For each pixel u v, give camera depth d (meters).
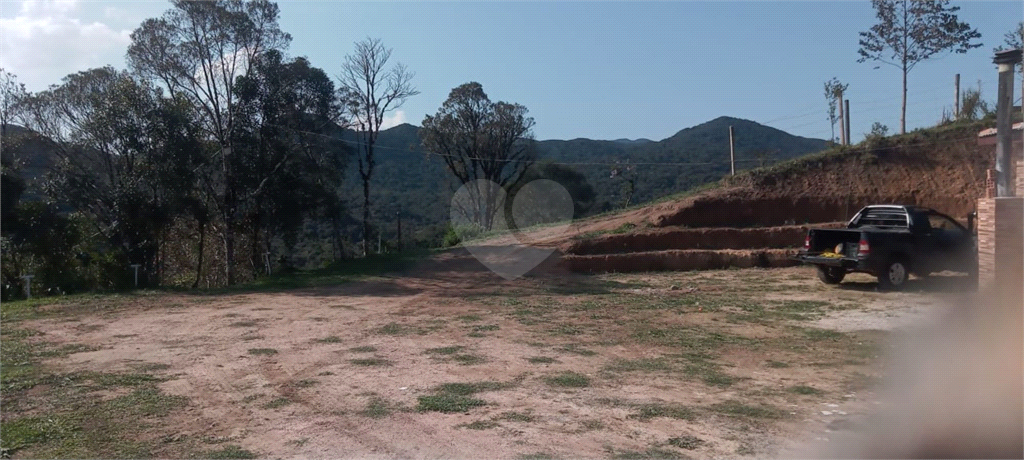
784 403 7.03
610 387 7.75
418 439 5.98
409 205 48.19
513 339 10.94
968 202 24.09
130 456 5.59
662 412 6.71
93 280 24.05
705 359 9.27
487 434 6.09
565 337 11.09
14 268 23.17
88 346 10.61
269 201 30.95
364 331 11.85
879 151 26.59
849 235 16.23
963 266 16.02
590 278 20.61
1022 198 11.20
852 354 9.36
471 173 44.38
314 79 32.28
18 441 5.93
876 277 17.12
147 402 7.23
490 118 43.84
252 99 30.34
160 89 26.73
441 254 26.09
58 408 7.02
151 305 15.91
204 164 28.14
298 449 5.76
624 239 23.55
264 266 31.98
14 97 28.72
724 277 19.92
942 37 29.09
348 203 42.06
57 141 29.17
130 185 24.95
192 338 11.33
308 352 9.99
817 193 25.50
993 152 25.09
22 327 12.62
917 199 24.75
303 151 32.91
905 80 30.53
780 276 19.52
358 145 36.31
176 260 35.19
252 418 6.66
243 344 10.70
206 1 28.45
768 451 5.64
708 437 5.98
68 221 24.66
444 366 8.91
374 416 6.67
